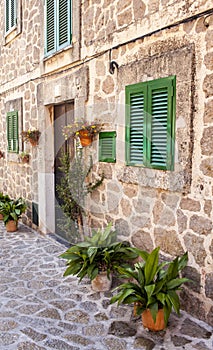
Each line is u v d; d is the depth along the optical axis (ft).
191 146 9.13
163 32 9.77
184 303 9.69
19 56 19.90
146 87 10.32
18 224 20.15
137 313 8.50
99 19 12.47
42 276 12.24
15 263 13.52
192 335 8.54
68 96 14.61
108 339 8.39
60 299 10.48
